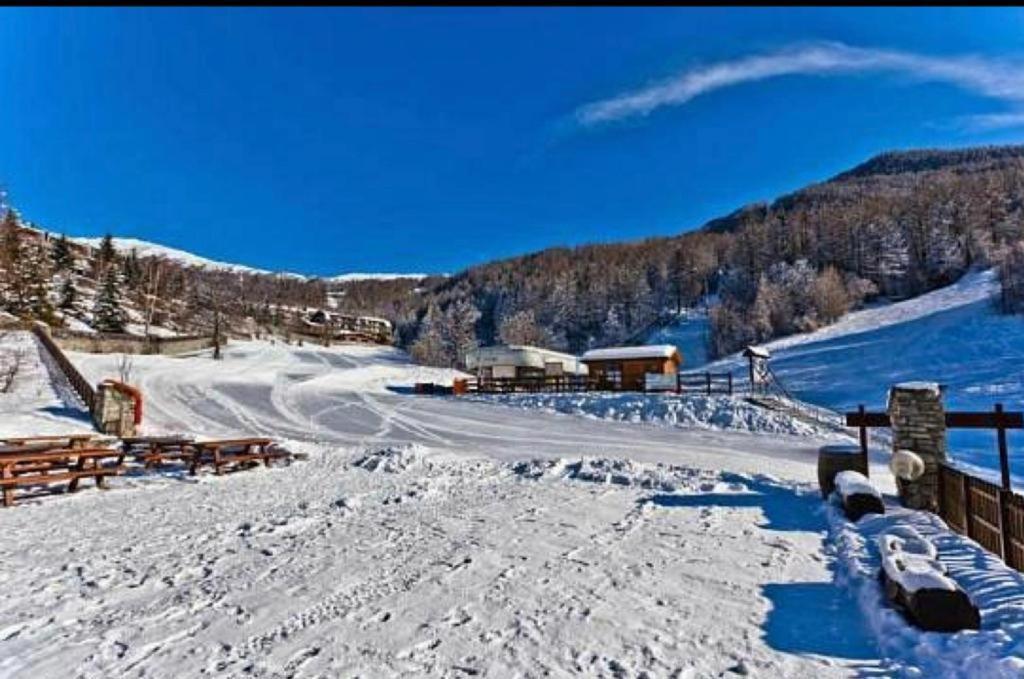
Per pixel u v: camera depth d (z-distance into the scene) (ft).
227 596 20.97
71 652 16.74
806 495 36.70
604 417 93.40
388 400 116.57
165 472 51.55
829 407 128.77
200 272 488.02
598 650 16.39
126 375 123.13
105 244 273.95
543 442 72.59
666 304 365.20
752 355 108.68
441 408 106.22
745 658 15.88
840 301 263.90
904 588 17.15
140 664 15.97
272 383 135.95
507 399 110.93
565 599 20.16
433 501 37.17
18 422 70.23
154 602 20.52
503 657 16.05
